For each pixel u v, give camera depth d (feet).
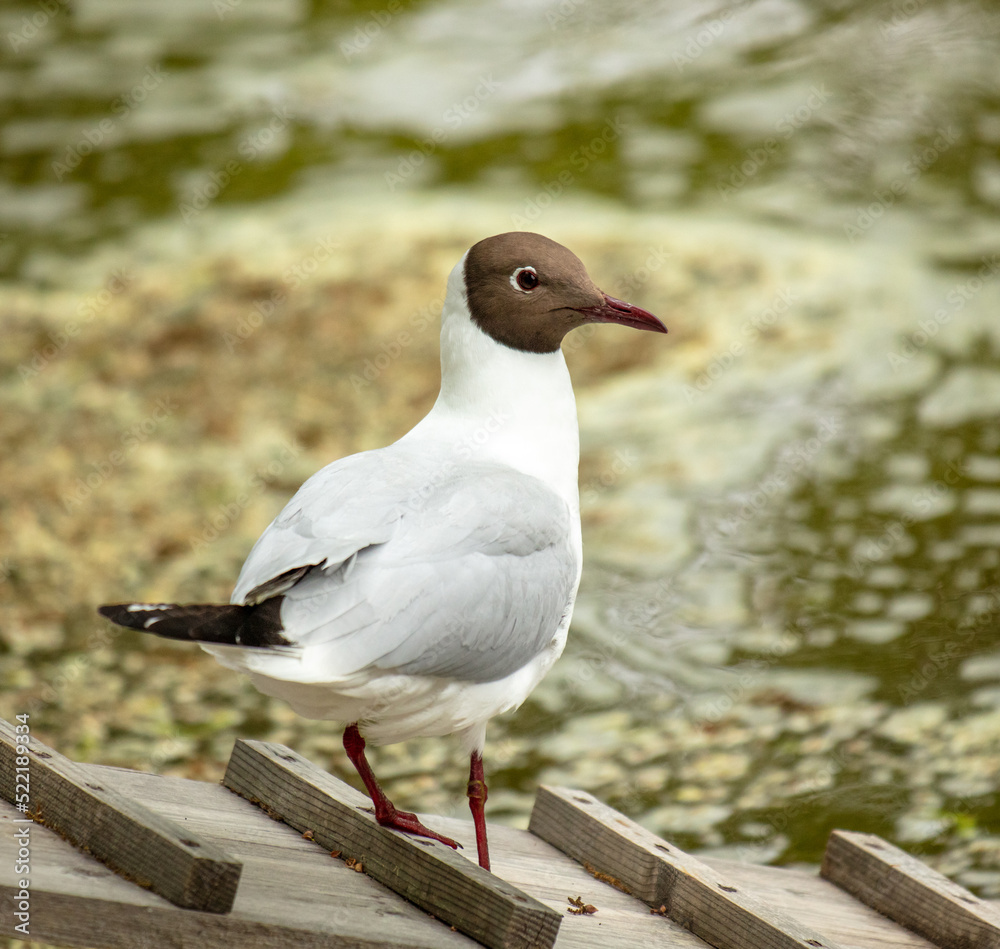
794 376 54.03
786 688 36.11
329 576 17.76
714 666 37.19
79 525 43.16
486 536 18.97
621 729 34.45
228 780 22.08
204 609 16.93
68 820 18.10
